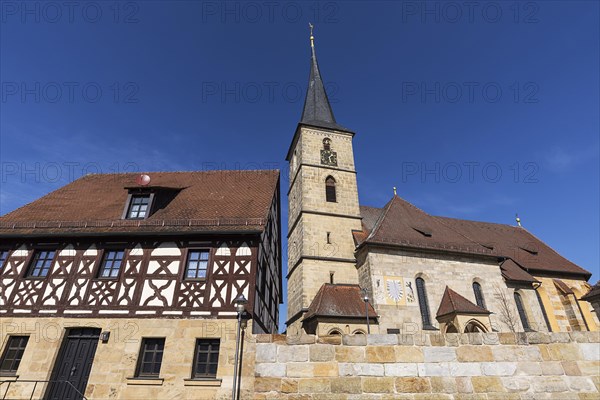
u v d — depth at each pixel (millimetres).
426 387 8664
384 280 20062
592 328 24812
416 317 19375
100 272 14109
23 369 12133
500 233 31078
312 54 37281
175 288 13344
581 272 27344
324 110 32875
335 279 22578
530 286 24266
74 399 11906
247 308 12789
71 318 12945
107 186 19312
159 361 12180
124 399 11375
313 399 8625
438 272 21219
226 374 11492
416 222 24141
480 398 8562
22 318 13008
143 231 14477
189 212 16141
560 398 8516
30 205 17141
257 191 18500
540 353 8961
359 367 8883
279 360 9023
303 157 27656
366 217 27266
